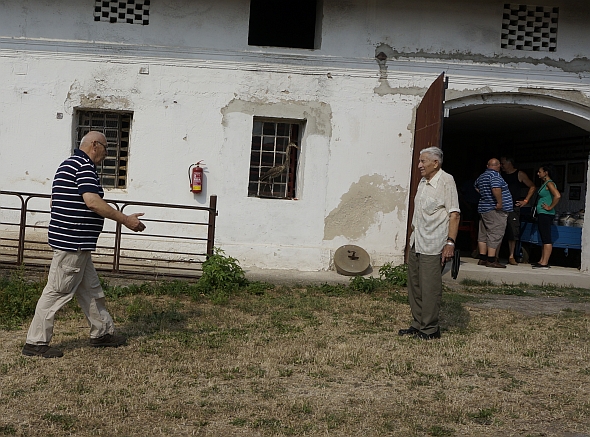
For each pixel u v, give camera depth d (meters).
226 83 11.24
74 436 4.45
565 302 9.80
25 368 5.72
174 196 11.23
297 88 11.33
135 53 11.12
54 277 6.01
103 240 11.09
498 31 11.51
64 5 11.02
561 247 12.62
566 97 11.64
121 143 11.44
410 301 7.42
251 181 11.58
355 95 11.40
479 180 11.94
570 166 14.11
